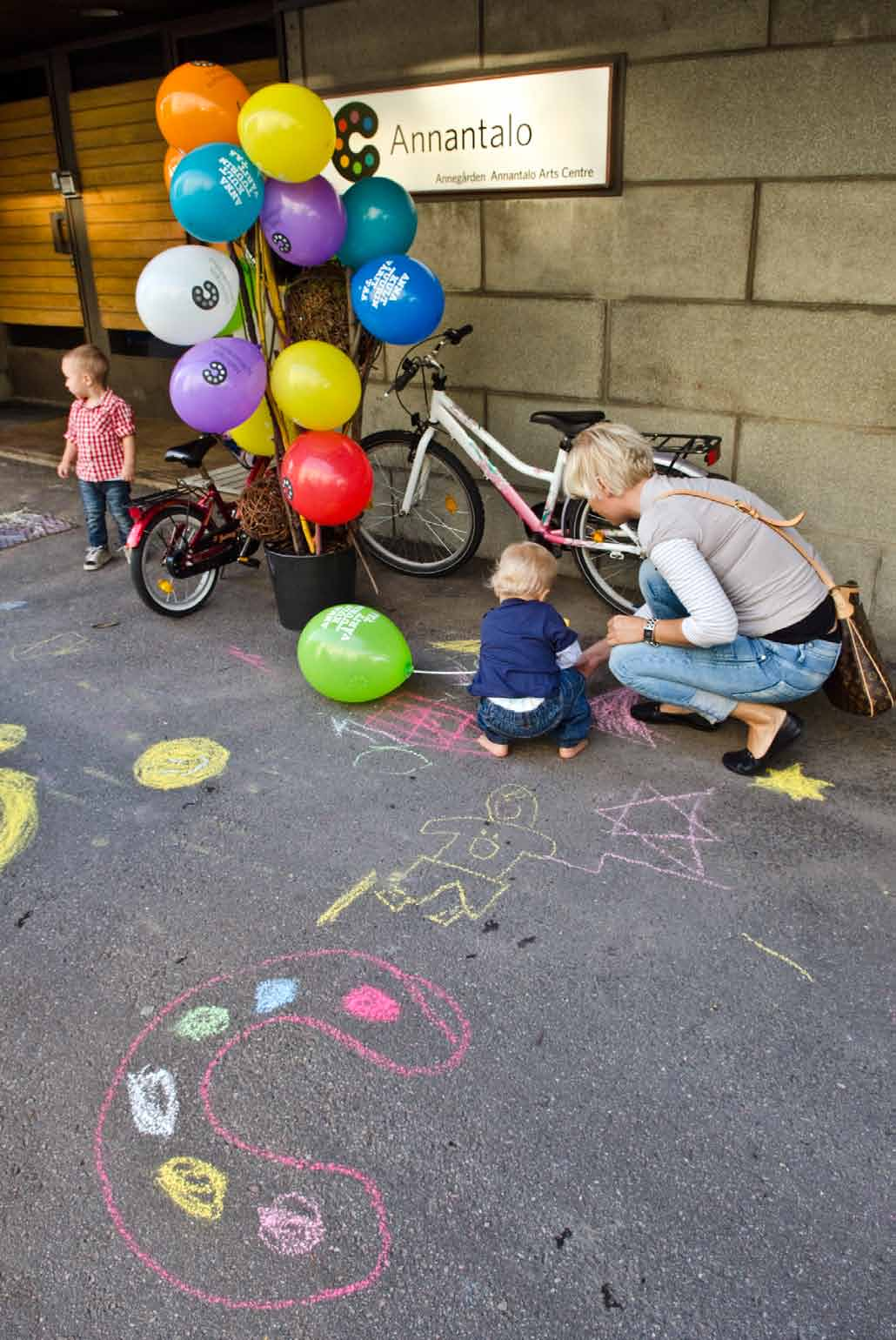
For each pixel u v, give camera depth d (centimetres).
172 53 703
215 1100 214
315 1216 190
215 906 272
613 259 425
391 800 317
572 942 254
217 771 337
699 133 386
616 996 237
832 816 301
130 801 321
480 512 477
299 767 337
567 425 412
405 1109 211
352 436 449
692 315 412
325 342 396
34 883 284
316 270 395
